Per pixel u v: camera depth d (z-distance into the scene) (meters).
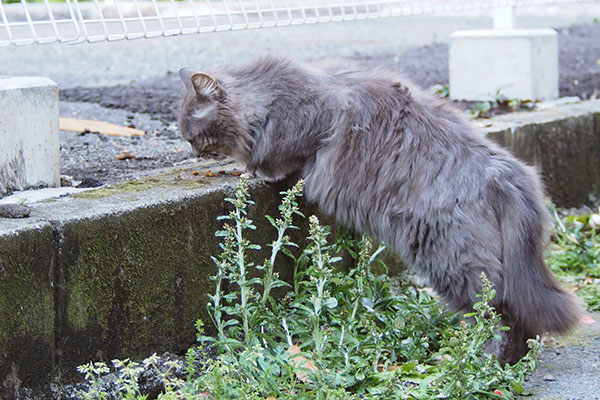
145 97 2.64
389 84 1.89
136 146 2.21
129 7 2.05
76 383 1.67
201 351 1.77
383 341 1.81
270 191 1.89
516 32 2.65
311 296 1.82
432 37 4.09
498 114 2.55
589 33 4.39
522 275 1.79
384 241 1.85
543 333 1.83
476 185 1.79
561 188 2.52
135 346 1.72
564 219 2.40
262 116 1.88
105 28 1.84
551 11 5.69
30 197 1.76
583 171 2.58
